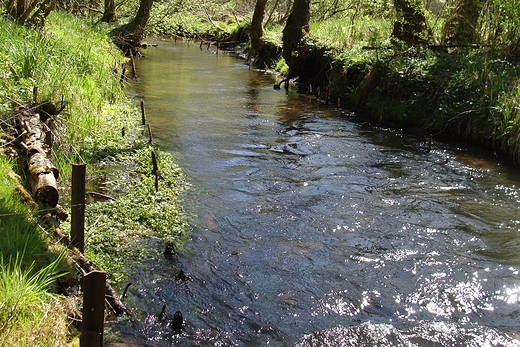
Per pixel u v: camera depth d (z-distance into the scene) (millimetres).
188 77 19469
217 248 6379
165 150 10094
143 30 25328
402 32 15844
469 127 11906
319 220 7336
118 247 6172
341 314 5242
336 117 14070
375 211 7750
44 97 9047
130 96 15039
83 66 12750
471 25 14352
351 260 6273
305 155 10414
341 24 20078
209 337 4754
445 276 6004
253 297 5426
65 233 5742
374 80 14727
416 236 6992
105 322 4762
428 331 4992
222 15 38156
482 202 8328
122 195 7680
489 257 6508
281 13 34062
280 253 6348
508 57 13203
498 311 5410
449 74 13109
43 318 3990
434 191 8727
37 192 5699
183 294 5379
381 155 10656
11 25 12062
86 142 9523
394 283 5824
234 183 8594
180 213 7266
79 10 25672
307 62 18328
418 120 13125
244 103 15242
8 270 4137
